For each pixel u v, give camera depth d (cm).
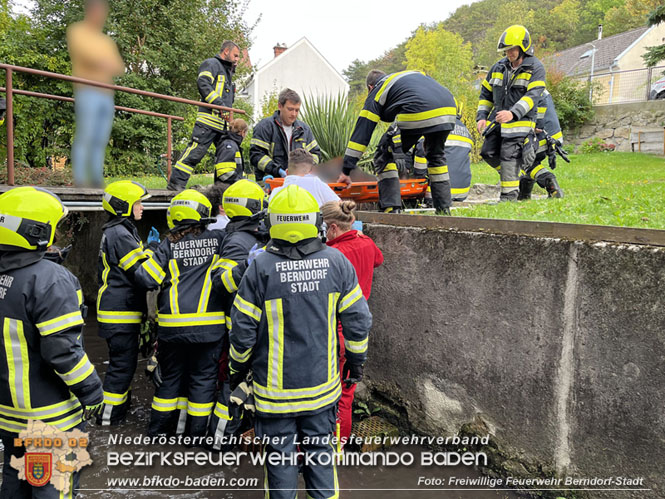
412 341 383
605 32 5822
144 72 1634
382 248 404
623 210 402
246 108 1838
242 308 256
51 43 1438
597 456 277
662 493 251
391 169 479
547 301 296
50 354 225
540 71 562
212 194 417
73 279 242
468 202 643
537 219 401
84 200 530
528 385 308
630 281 261
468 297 341
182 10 1605
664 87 2123
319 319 256
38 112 1350
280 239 257
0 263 229
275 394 257
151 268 365
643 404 257
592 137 1930
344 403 342
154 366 421
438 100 429
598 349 274
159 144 1509
